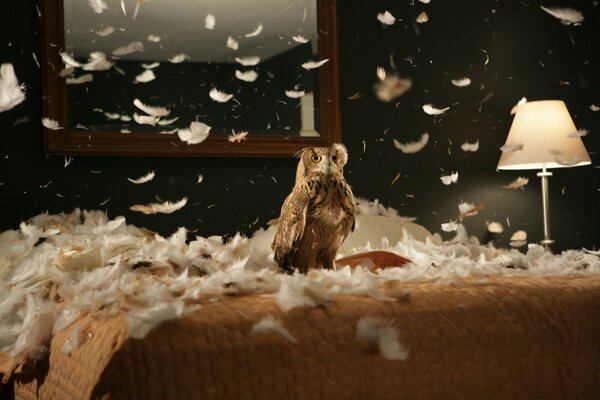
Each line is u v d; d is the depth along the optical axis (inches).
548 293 55.7
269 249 96.8
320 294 49.7
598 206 147.8
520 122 129.6
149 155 113.0
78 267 68.7
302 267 69.1
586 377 53.9
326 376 47.0
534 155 125.6
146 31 113.5
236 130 118.4
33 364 55.8
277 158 122.3
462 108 137.6
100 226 90.9
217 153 116.3
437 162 135.0
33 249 83.5
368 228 103.7
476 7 140.1
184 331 45.4
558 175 146.3
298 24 123.1
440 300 52.7
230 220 119.2
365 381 47.9
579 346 54.1
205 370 44.6
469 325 51.7
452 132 136.6
